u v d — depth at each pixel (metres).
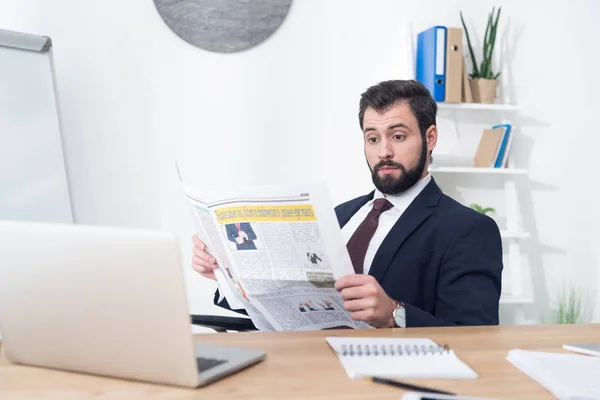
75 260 0.86
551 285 3.12
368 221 1.71
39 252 0.88
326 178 2.86
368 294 1.20
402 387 0.83
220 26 2.72
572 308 3.00
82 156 2.64
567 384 0.82
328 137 2.85
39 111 2.40
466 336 1.16
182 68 2.72
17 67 2.37
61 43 2.60
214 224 1.29
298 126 2.83
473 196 3.01
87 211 2.65
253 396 0.80
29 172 2.36
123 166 2.68
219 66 2.75
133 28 2.67
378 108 1.66
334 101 2.85
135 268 0.82
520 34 3.04
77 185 2.63
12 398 0.80
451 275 1.50
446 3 2.94
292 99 2.82
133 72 2.68
